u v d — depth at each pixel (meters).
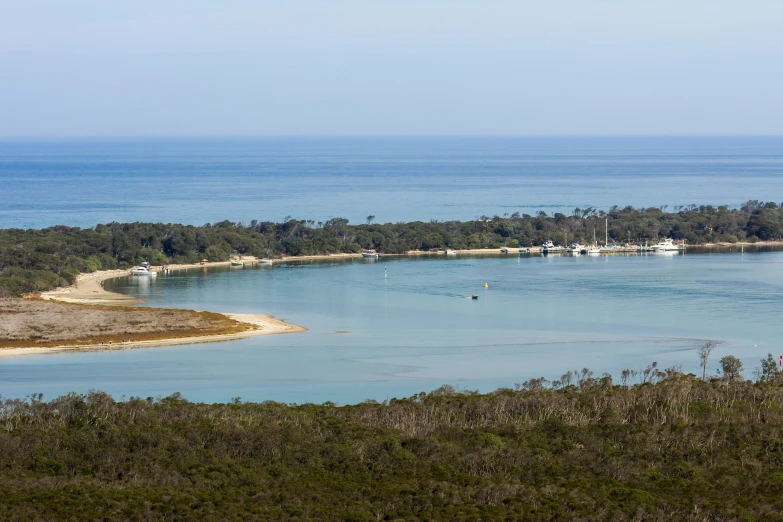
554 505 101.69
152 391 169.75
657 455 123.00
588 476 115.06
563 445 125.88
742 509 100.75
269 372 186.88
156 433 124.25
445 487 107.25
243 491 106.06
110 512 96.94
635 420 139.75
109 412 136.25
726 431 131.75
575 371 177.38
